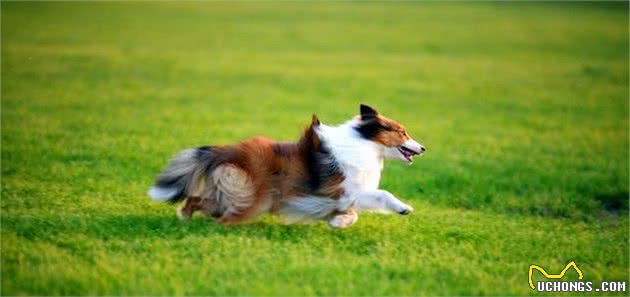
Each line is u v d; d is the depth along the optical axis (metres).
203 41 34.41
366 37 37.28
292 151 9.81
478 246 10.08
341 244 9.57
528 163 16.31
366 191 9.89
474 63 31.00
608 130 20.19
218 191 9.62
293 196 9.70
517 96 24.88
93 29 35.56
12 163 13.97
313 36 37.22
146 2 47.44
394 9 48.94
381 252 9.41
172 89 24.03
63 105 20.42
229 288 7.98
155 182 9.89
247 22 41.03
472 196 13.54
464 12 47.53
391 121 10.36
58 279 7.93
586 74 28.86
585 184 14.62
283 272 8.47
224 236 9.40
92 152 15.16
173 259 8.72
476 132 19.61
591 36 37.88
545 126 20.56
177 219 10.05
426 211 11.98
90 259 8.66
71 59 27.89
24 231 9.54
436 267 9.00
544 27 40.91
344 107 22.42
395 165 15.59
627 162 16.64
